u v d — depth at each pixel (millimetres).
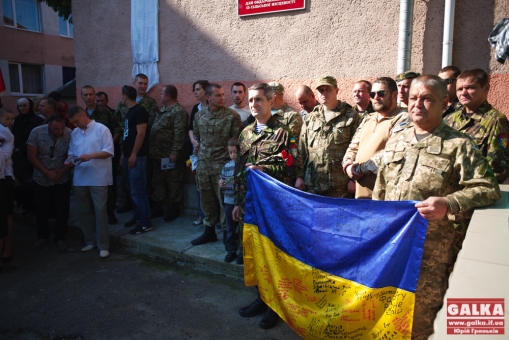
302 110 4602
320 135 3525
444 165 1977
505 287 1188
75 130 4480
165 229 5012
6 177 4340
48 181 4734
